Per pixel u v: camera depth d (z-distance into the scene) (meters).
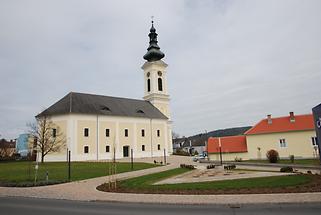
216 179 22.03
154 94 75.19
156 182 21.66
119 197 15.16
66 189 19.19
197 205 12.52
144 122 66.62
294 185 16.16
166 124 71.44
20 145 90.31
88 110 57.41
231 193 14.83
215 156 54.16
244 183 18.05
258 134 50.47
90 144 56.34
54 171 32.66
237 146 53.28
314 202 11.76
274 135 49.06
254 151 50.53
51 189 19.31
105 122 59.47
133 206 12.76
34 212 11.59
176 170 33.53
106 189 18.66
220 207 11.88
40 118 54.50
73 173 30.47
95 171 32.56
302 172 25.31
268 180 18.86
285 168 26.58
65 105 56.59
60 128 54.75
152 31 81.38
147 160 55.31
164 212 11.09
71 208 12.48
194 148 110.56
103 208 12.38
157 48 80.12
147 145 66.25
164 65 78.75
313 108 17.67
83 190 18.58
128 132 63.12
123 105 66.81
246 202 12.26
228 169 32.50
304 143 46.47
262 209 11.09
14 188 20.17
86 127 56.41
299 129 46.81
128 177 26.64
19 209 12.33
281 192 14.34
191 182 20.52
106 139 58.97
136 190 17.50
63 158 53.44
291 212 10.30
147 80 78.69
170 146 75.88
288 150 47.53
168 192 16.17
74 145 54.03
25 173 30.53
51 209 12.27
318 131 17.11
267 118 51.84
